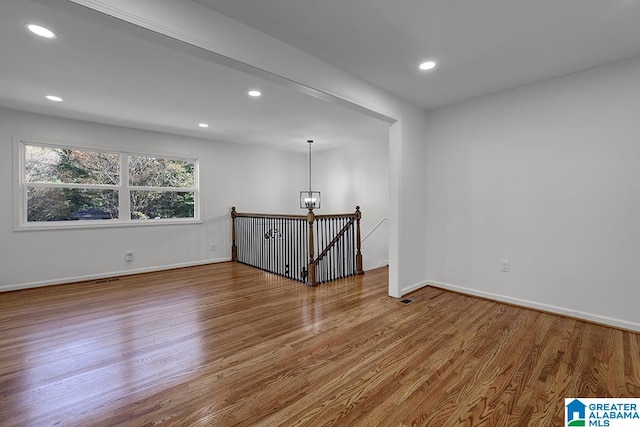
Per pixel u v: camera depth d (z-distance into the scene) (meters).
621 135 2.63
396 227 3.57
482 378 1.94
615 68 2.65
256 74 2.28
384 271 5.12
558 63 2.67
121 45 2.29
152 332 2.65
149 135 5.00
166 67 2.66
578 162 2.85
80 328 2.74
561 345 2.36
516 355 2.22
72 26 2.03
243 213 5.97
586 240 2.82
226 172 5.95
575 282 2.89
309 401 1.73
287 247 5.08
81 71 2.73
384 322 2.85
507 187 3.30
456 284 3.75
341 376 1.98
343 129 4.95
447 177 3.79
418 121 3.83
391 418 1.59
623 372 1.98
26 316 3.02
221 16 1.98
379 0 1.85
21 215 3.98
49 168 4.22
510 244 3.29
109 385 1.89
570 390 1.80
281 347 2.38
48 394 1.80
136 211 4.95
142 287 4.07
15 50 2.35
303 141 5.93
